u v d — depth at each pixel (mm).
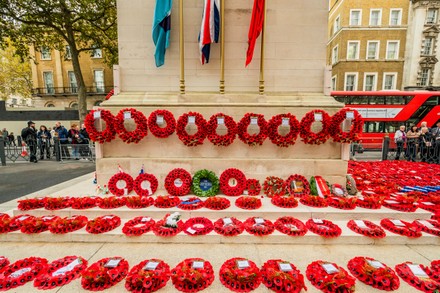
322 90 6328
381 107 17078
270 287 2883
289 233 3971
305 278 3121
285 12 6176
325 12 6188
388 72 25953
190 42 6227
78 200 4832
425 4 24797
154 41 5855
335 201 4891
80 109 19562
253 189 5648
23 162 12523
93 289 2879
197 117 5602
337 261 3521
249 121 5617
